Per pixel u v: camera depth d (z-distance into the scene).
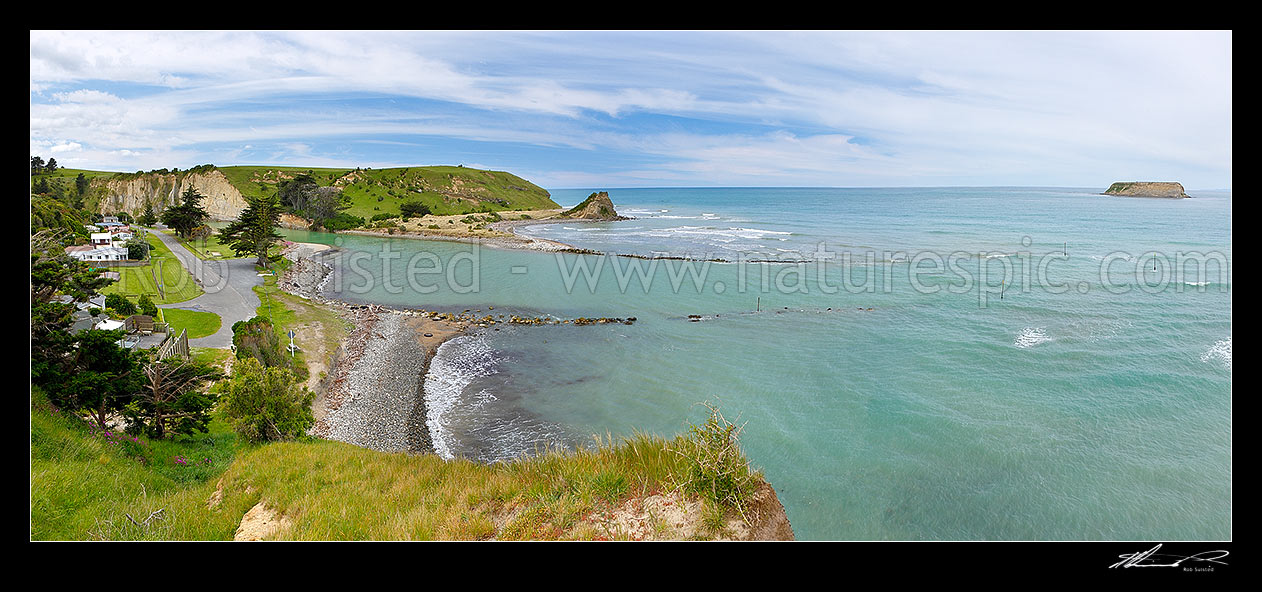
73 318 15.03
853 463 18.23
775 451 19.11
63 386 13.56
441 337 35.06
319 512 8.40
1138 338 29.86
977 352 28.73
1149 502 16.00
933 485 17.00
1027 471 17.62
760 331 34.66
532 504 7.05
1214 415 20.95
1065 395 23.06
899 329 33.62
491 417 22.78
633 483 7.10
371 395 25.08
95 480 9.95
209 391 19.44
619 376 27.31
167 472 13.34
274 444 15.08
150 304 34.09
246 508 9.47
